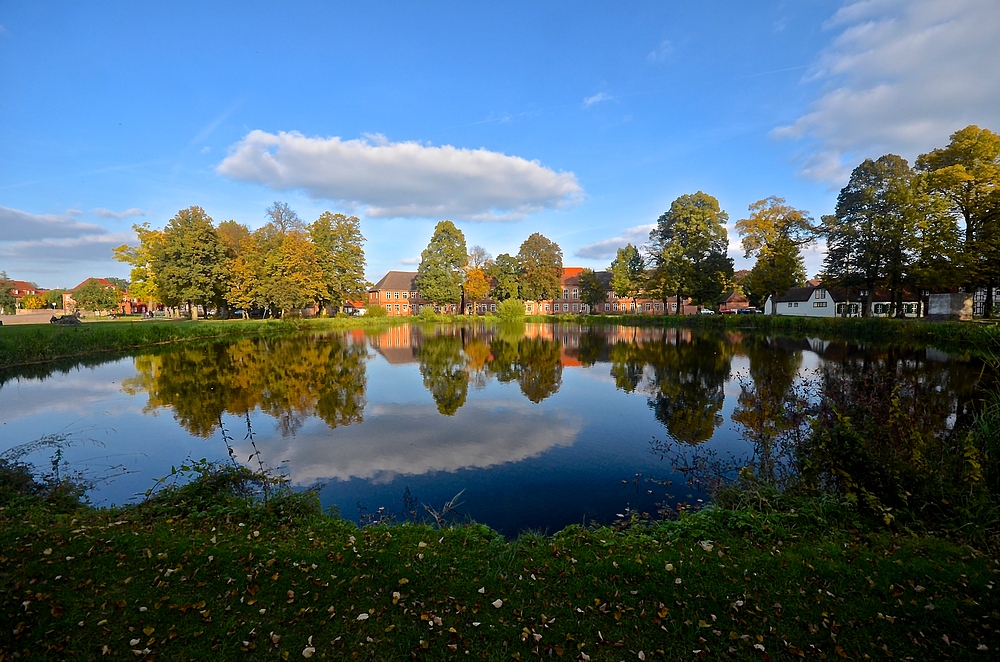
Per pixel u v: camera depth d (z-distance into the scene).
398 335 40.94
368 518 6.49
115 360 23.44
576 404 13.56
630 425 11.26
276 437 10.46
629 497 7.21
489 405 13.53
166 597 3.89
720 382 16.59
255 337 38.56
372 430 10.95
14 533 4.94
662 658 3.23
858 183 37.09
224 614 3.70
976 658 3.18
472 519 6.46
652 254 55.16
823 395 10.38
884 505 5.34
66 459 9.04
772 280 42.69
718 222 48.44
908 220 32.34
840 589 3.91
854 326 32.16
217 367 21.22
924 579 4.02
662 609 3.70
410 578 4.19
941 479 5.55
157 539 4.91
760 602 3.77
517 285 74.12
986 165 29.69
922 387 12.84
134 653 3.29
